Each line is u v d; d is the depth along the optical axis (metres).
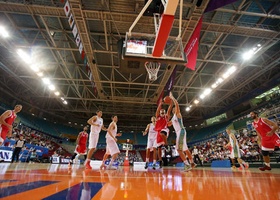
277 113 14.19
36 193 0.99
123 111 25.83
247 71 16.42
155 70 9.78
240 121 18.80
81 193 1.04
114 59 14.66
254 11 10.51
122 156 25.83
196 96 20.69
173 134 30.86
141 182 1.78
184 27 9.77
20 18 11.23
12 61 15.90
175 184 1.66
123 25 10.37
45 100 24.05
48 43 12.81
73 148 26.86
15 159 9.30
